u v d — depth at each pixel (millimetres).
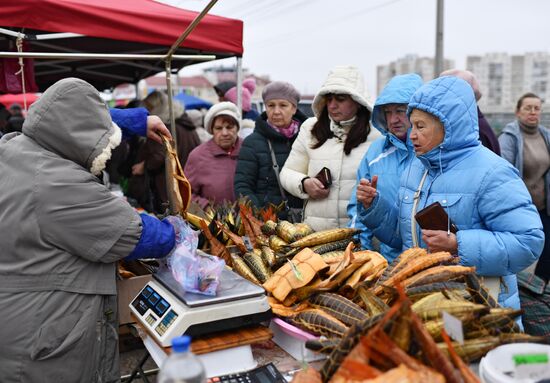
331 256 1848
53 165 1698
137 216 1768
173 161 2217
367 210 2244
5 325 1688
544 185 4488
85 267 1741
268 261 1932
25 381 1707
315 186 2789
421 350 1098
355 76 2777
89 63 5320
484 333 1267
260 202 3295
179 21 3459
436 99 1875
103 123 1754
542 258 4332
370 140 2826
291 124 3451
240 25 3746
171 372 1044
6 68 3303
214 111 3736
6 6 2844
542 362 1121
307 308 1630
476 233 1810
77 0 3170
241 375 1449
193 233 1857
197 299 1536
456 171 1942
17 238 1691
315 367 1521
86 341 1734
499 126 11727
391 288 1465
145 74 6027
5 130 5551
